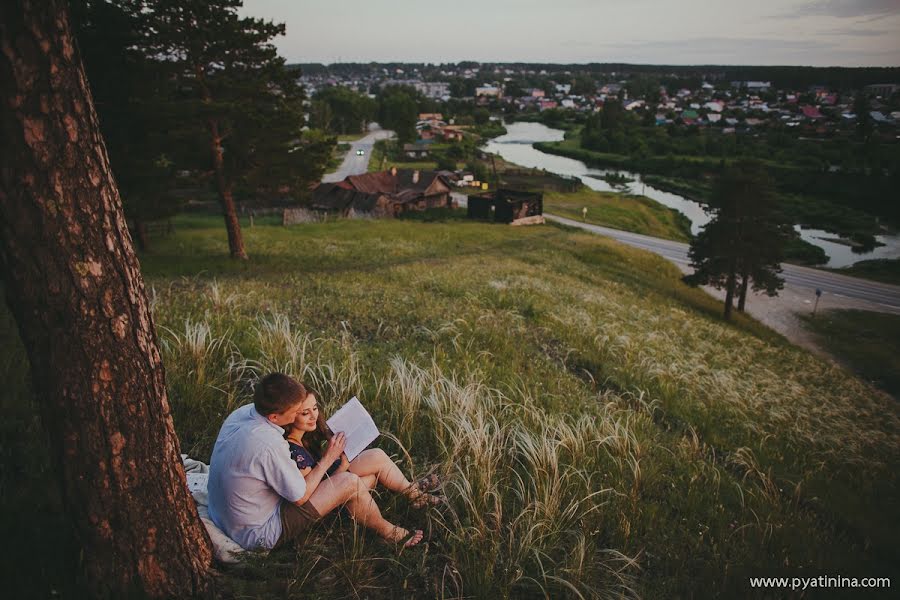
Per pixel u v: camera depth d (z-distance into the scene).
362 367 5.91
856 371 27.02
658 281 34.16
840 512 5.28
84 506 1.97
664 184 107.62
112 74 15.58
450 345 7.86
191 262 19.22
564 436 4.62
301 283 12.22
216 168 19.59
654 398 7.79
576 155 145.88
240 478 2.56
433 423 4.45
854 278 45.22
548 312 12.01
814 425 9.24
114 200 1.83
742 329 27.97
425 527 3.26
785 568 3.62
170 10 16.20
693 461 5.43
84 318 1.78
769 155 135.12
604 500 3.93
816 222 76.31
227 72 18.50
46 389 1.83
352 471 3.21
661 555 3.48
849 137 167.25
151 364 2.00
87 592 2.08
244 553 2.58
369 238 33.88
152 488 2.07
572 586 2.66
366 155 121.50
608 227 62.31
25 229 1.65
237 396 4.59
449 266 20.70
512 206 54.84
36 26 1.55
